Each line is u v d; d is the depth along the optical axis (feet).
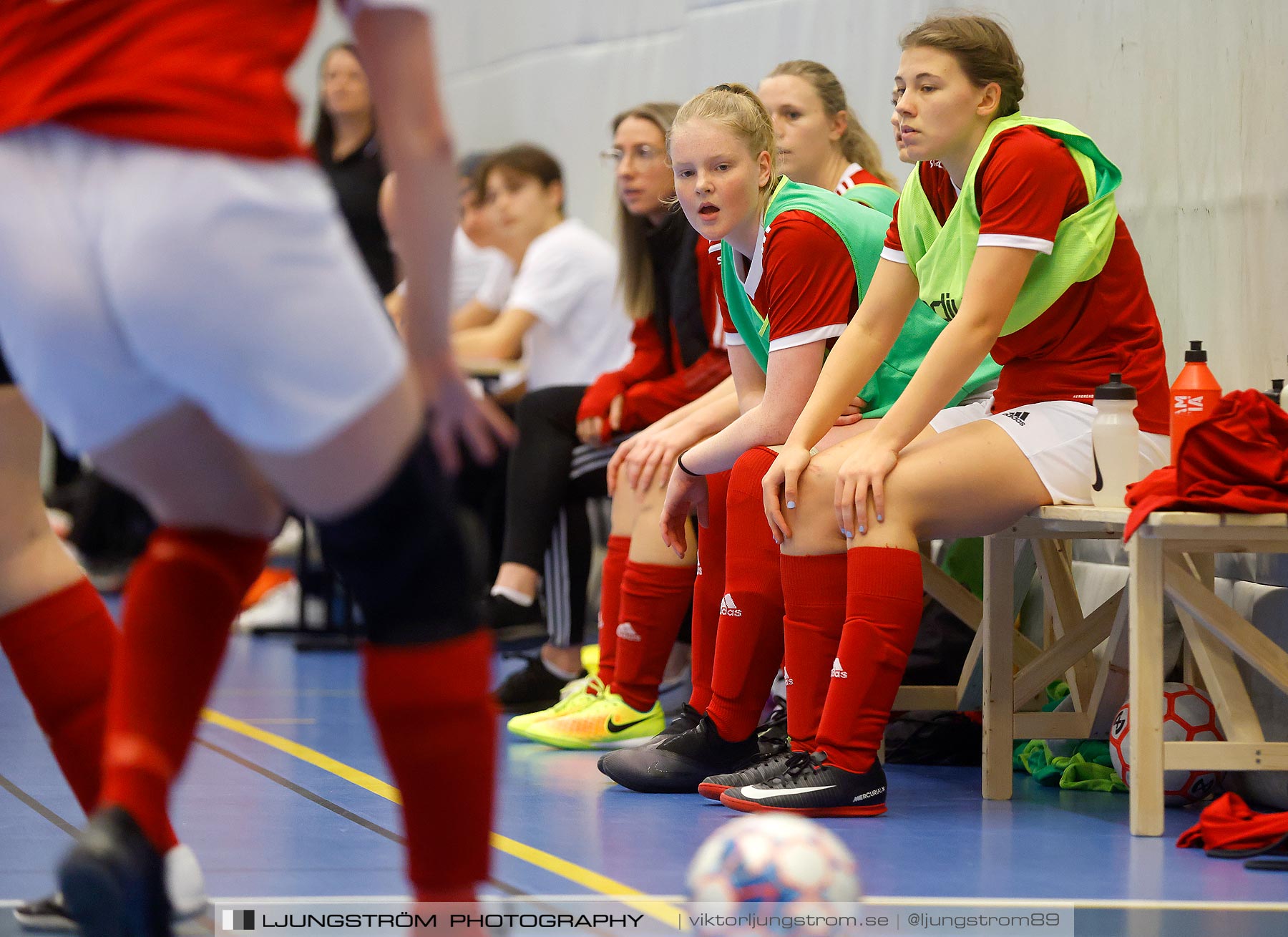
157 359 13.82
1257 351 37.06
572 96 78.02
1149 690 28.66
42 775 34.24
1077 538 33.45
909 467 30.01
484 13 88.79
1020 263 30.14
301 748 38.86
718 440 34.42
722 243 35.86
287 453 14.23
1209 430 27.71
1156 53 41.11
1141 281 32.89
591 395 45.80
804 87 41.75
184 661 15.35
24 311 13.74
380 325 14.47
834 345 33.40
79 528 95.81
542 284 56.75
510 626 46.60
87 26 13.88
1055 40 45.47
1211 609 29.01
